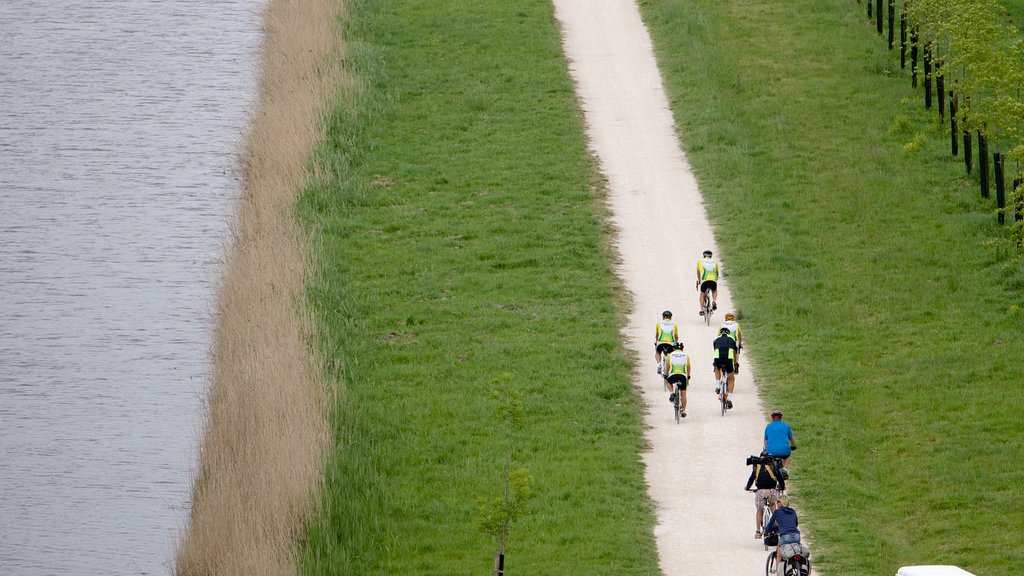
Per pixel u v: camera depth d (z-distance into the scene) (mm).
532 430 125812
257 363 129250
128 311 159500
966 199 168375
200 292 163625
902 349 138500
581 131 193625
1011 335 139250
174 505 124688
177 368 148500
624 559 102688
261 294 145875
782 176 178500
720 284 153875
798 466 118125
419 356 140625
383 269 159375
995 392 128500
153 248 173000
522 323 146875
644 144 189750
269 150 182500
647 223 169125
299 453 114250
